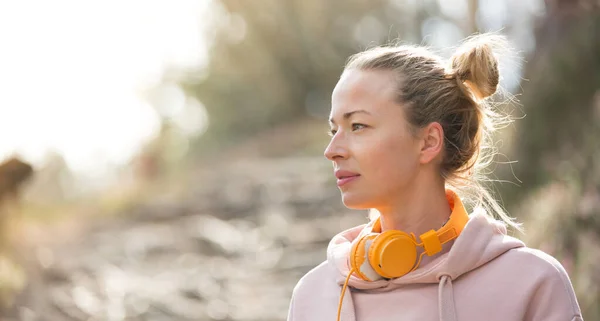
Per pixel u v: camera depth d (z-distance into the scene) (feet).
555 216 17.75
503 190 19.99
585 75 19.81
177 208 45.21
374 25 74.49
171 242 37.86
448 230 6.42
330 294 6.79
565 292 6.07
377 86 6.32
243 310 27.20
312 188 44.45
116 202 49.93
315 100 77.41
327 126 64.08
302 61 76.33
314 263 33.24
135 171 60.49
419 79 6.40
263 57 77.20
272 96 77.25
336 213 40.60
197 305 27.99
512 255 6.23
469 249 6.16
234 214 43.42
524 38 22.74
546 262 6.14
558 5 21.47
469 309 6.10
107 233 41.57
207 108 78.43
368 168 6.28
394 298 6.35
